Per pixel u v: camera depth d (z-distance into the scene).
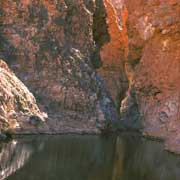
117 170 36.38
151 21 64.38
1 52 53.88
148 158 42.31
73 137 50.53
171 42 62.34
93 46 62.66
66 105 55.66
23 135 47.81
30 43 55.84
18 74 53.84
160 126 57.56
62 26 58.88
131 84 64.81
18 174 32.00
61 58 57.53
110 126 57.88
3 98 47.09
